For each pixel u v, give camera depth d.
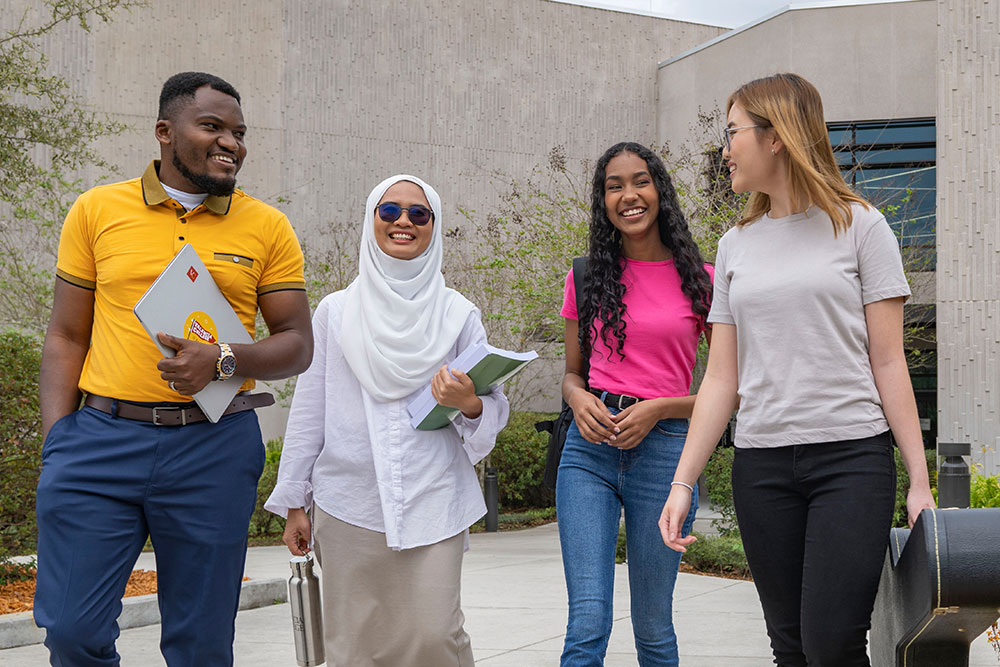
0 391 7.01
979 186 14.69
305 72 20.05
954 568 2.19
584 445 3.50
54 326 2.98
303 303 3.20
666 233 3.56
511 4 21.50
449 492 3.30
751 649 5.48
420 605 3.20
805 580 2.65
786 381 2.72
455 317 3.41
